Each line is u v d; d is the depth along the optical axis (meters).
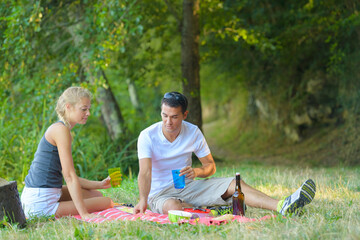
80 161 10.52
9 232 4.25
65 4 11.61
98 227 4.23
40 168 5.12
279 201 4.76
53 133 5.03
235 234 3.81
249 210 5.24
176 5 15.00
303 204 4.52
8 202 4.54
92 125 16.12
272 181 8.09
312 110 18.05
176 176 4.82
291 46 16.66
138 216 4.75
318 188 6.73
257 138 21.84
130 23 11.41
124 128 12.89
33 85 10.93
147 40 14.88
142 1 13.09
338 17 14.77
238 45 17.05
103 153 10.95
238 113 25.38
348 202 5.41
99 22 9.85
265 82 20.62
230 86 24.77
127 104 24.09
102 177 10.09
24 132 9.98
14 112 10.47
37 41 11.45
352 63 15.21
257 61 19.47
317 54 17.52
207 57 17.27
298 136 18.62
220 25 14.05
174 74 15.87
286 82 19.44
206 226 4.16
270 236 3.66
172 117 4.80
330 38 14.74
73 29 12.16
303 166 14.78
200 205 5.29
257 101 21.72
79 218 4.91
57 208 5.12
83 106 5.09
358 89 15.07
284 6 16.75
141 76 15.27
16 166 9.41
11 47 10.37
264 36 14.35
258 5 16.78
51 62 12.08
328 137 17.05
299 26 15.08
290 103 19.09
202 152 5.34
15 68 10.95
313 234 3.68
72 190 4.86
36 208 5.07
